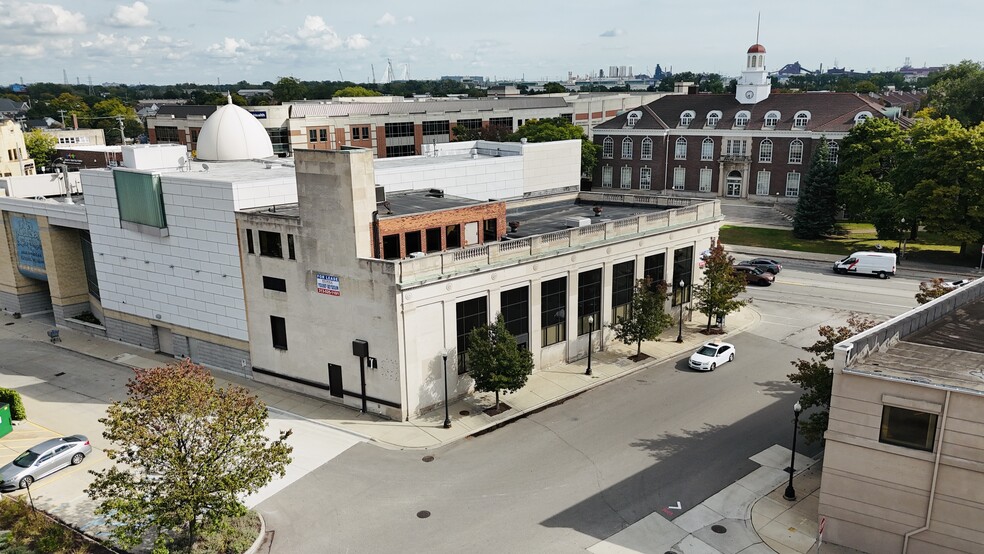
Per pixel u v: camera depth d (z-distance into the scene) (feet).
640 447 118.11
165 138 426.92
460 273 129.59
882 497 84.43
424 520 98.53
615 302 164.35
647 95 532.32
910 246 268.62
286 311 139.64
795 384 143.54
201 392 87.20
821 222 284.00
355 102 434.71
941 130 241.55
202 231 148.05
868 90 643.04
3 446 122.83
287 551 92.38
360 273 125.70
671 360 159.02
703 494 103.50
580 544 92.07
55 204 180.14
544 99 482.69
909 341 94.99
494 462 114.01
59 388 148.87
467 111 435.94
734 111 357.20
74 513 103.19
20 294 201.05
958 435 77.97
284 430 126.41
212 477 84.74
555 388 142.41
